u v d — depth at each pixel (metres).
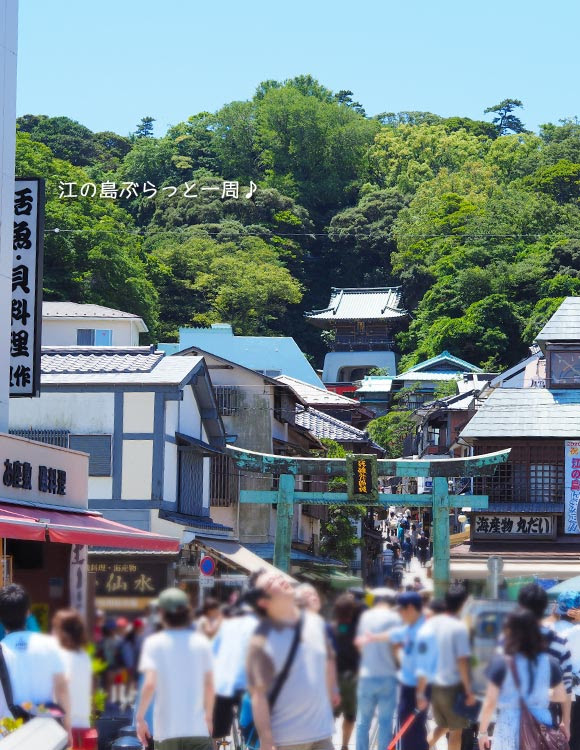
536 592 10.40
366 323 119.00
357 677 9.51
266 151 146.50
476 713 9.80
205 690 9.48
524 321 103.75
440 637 9.30
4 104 22.64
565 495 44.50
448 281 113.19
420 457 74.25
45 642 10.06
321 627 8.95
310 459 32.09
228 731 11.85
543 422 45.16
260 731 8.70
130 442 32.19
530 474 44.97
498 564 21.98
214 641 10.37
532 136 157.25
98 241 85.25
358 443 55.94
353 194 146.25
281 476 32.31
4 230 22.62
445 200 128.62
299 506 46.00
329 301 132.38
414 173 148.38
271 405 43.41
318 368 125.44
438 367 99.50
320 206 145.88
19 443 21.86
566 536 44.31
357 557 55.41
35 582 23.48
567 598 13.05
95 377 32.72
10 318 22.95
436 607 9.45
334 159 147.88
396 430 86.81
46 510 22.50
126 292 86.62
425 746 9.81
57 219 83.56
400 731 9.59
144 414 32.28
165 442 32.56
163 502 32.34
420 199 134.12
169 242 117.19
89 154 138.62
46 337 66.06
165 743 9.40
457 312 111.06
